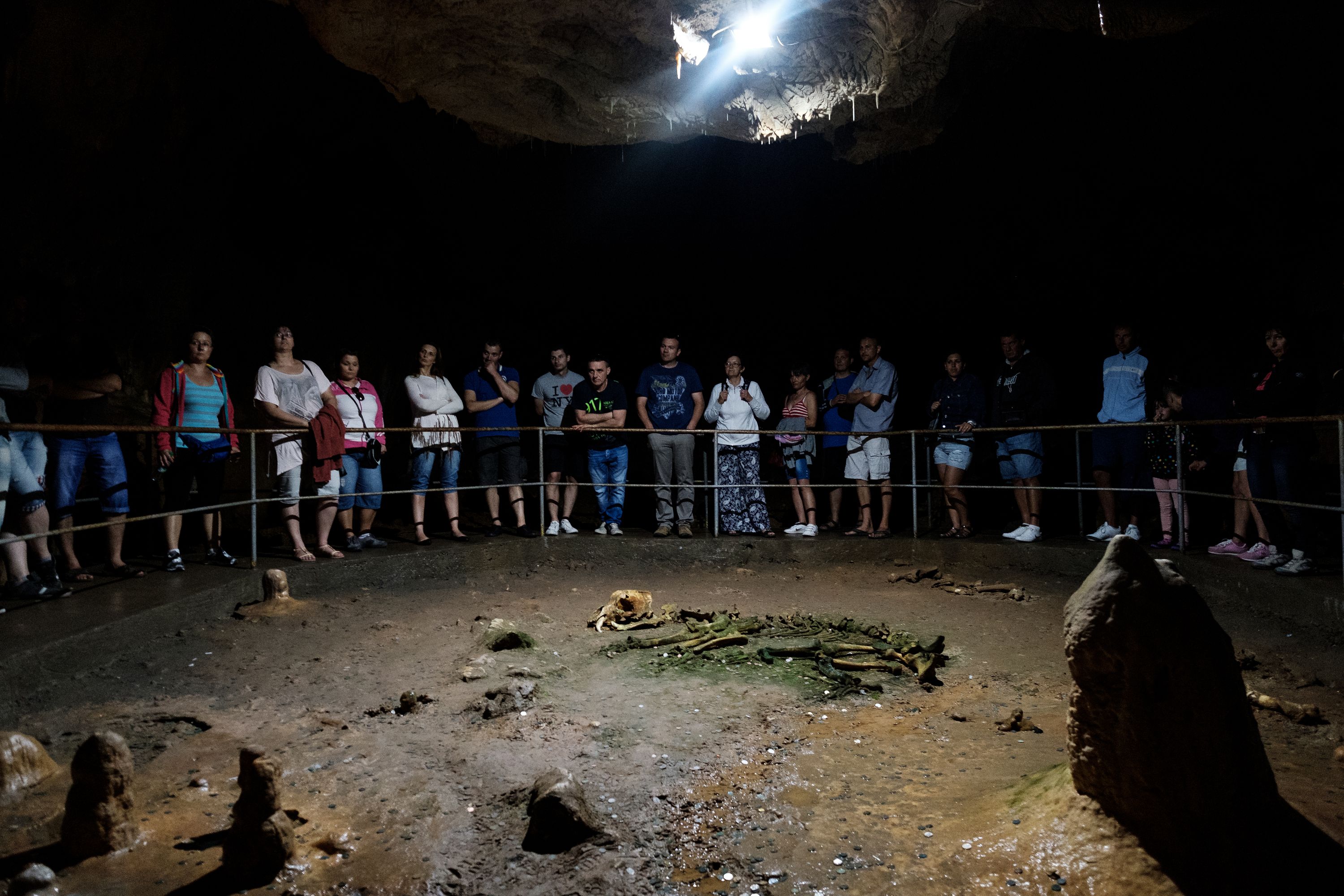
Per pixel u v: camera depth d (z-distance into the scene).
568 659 4.98
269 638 5.20
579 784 2.96
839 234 12.85
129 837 2.82
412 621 5.70
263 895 2.55
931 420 8.48
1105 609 2.44
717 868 2.72
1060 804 2.68
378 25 6.95
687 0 6.84
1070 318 10.98
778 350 13.24
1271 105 8.05
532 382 12.45
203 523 6.55
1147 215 9.86
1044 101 9.46
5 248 6.60
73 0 6.21
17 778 3.20
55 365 5.76
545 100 8.51
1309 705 3.85
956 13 6.90
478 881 2.65
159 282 7.83
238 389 8.64
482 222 11.80
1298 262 8.57
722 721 3.95
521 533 8.38
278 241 9.27
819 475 10.68
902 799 3.12
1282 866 2.35
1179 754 2.38
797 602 6.52
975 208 11.31
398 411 10.47
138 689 4.29
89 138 6.84
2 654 3.99
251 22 7.83
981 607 6.25
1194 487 7.98
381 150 10.16
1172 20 6.88
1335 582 5.38
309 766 3.43
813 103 8.24
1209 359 9.33
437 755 3.55
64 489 5.69
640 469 12.72
